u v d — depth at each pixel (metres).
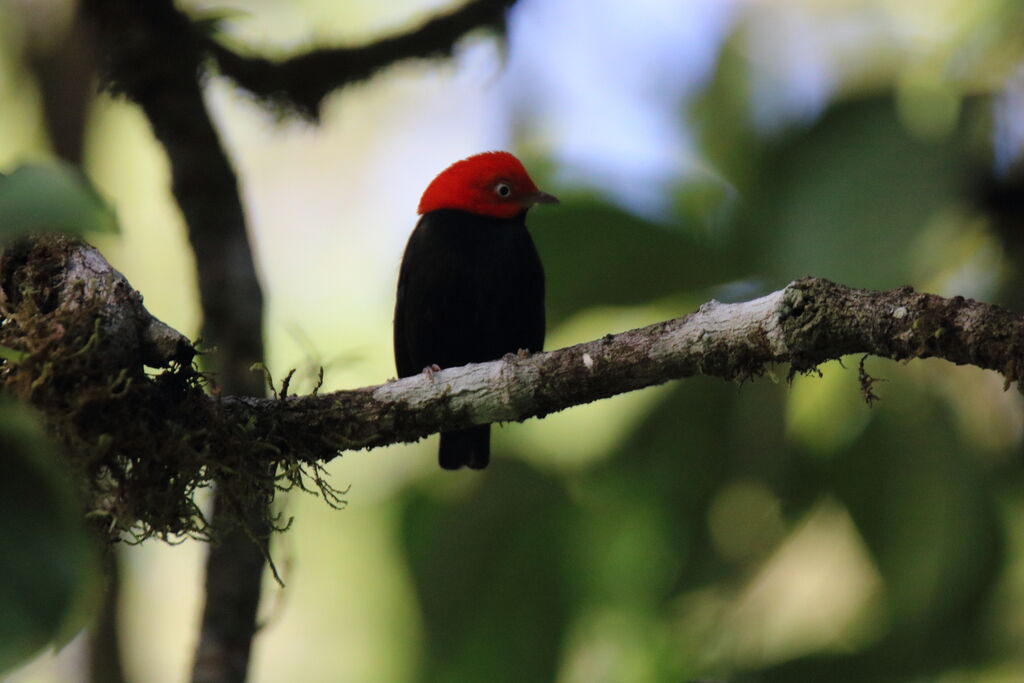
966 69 7.97
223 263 10.31
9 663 2.70
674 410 9.05
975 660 8.30
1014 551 8.50
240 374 10.16
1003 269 8.05
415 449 11.27
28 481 2.88
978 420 8.59
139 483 6.77
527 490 9.22
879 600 8.90
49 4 14.48
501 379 7.38
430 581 9.12
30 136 14.77
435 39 11.14
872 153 7.38
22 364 6.34
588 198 8.40
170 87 10.35
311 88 11.16
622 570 9.12
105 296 6.58
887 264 7.10
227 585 9.40
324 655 12.99
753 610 9.20
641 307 8.58
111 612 12.59
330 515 12.70
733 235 8.35
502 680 8.97
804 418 8.91
